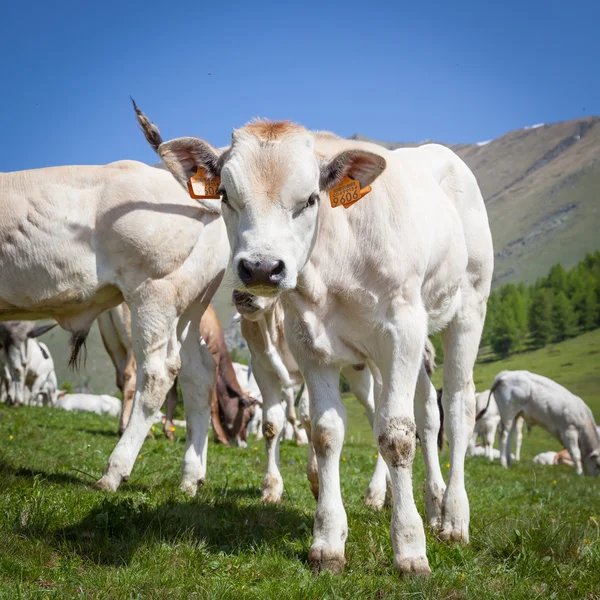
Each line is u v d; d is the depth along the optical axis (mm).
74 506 5652
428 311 6184
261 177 4715
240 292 6906
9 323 19109
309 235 4875
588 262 169000
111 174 7473
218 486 8242
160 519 5566
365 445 18438
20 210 7316
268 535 5586
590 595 4750
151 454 10734
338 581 4578
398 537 4844
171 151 5242
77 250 7332
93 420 17891
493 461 21562
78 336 7672
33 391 25375
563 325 138125
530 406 22141
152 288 7379
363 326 5223
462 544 5746
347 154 4969
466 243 6703
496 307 166625
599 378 103312
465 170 6852
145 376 7398
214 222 7680
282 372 8070
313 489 6871
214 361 8031
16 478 6707
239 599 4227
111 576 4426
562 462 27641
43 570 4512
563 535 5648
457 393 6555
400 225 5180
